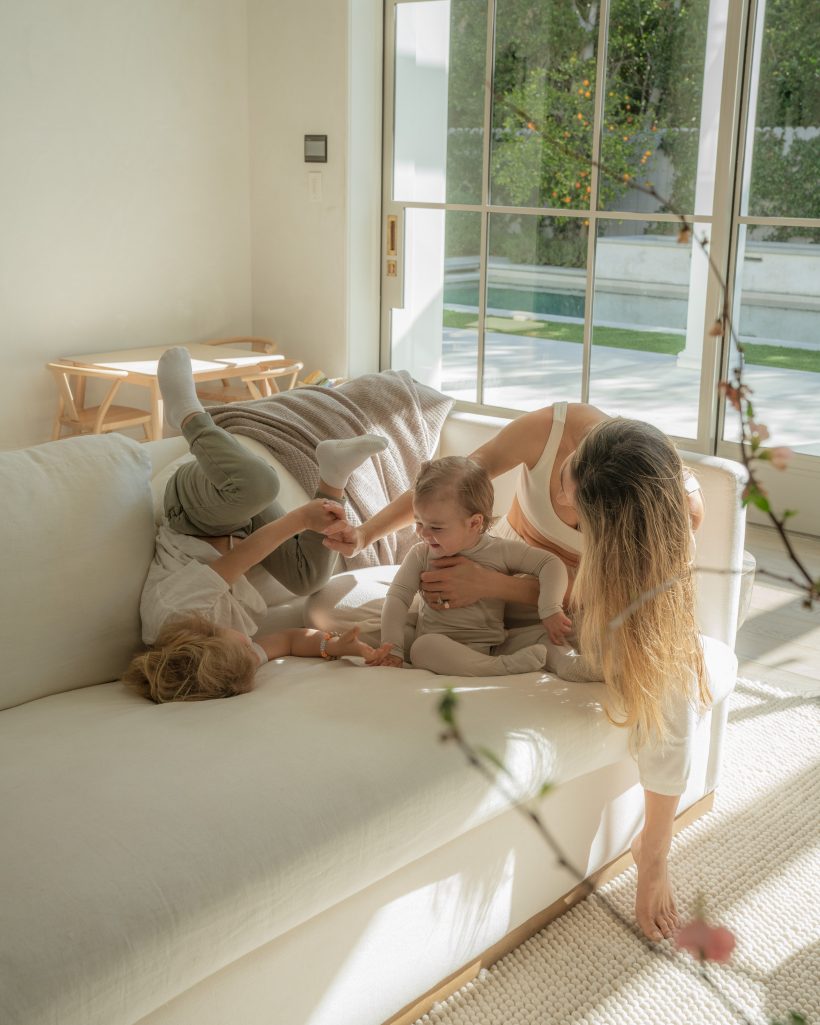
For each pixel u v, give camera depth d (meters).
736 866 2.14
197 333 5.50
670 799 1.86
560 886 1.95
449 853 1.69
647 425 1.82
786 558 3.95
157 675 1.80
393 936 1.63
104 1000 1.18
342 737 1.63
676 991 1.79
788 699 2.88
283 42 5.18
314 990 1.53
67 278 4.93
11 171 4.64
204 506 1.99
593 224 4.46
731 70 3.97
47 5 4.62
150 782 1.48
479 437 2.62
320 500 2.04
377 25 5.00
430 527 2.02
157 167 5.15
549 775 1.73
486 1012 1.74
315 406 2.53
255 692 1.84
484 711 1.75
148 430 4.71
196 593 1.96
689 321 4.28
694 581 1.81
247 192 5.55
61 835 1.34
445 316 5.11
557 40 4.43
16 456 1.93
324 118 5.09
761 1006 1.75
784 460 0.68
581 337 4.62
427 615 2.07
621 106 4.30
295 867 1.38
